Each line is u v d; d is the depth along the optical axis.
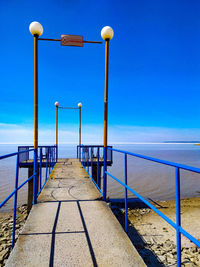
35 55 4.02
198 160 49.16
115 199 14.28
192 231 8.06
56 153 11.76
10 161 50.53
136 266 2.01
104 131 4.27
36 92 4.02
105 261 2.09
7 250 5.45
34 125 4.01
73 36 4.62
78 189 5.02
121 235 2.63
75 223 2.97
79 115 14.04
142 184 21.14
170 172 30.78
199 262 5.39
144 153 80.94
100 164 11.04
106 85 4.30
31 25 3.94
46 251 2.25
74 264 2.03
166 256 5.71
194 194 16.88
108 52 4.29
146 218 9.63
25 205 12.75
